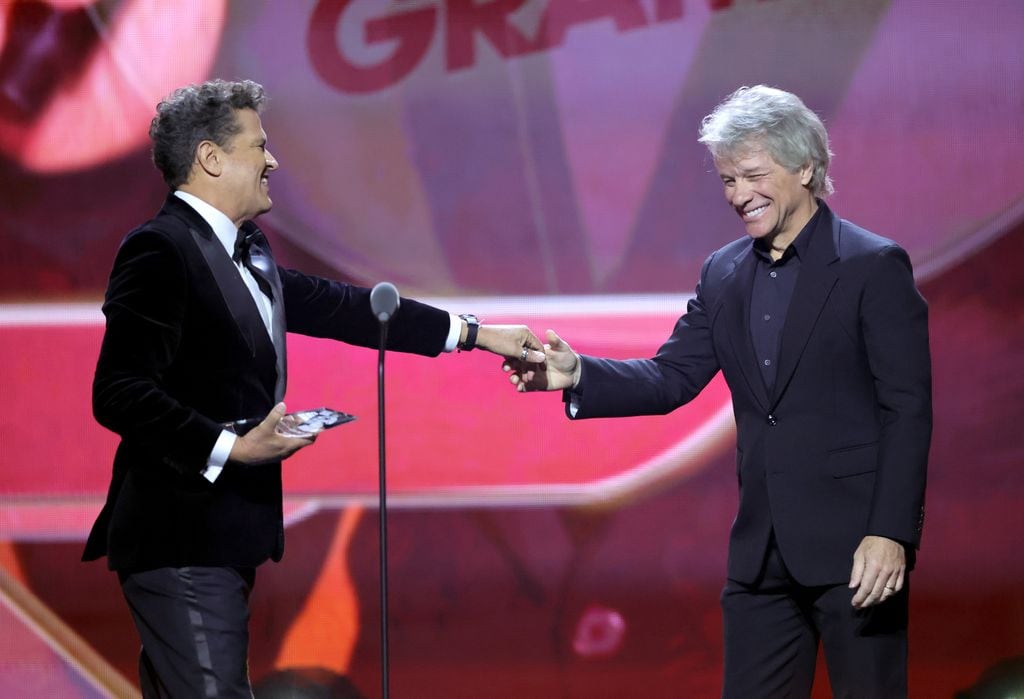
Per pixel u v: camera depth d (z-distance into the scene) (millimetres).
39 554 13320
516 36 13250
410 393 13422
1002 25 13023
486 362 13430
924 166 13141
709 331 8977
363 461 13367
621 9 13211
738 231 13258
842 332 7949
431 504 13398
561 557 13383
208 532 7559
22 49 13281
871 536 7633
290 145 13320
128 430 7191
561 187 13305
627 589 13336
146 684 7902
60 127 13305
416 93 13289
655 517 13375
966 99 13086
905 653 7996
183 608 7516
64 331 13359
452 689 13258
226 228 7930
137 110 13320
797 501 8000
